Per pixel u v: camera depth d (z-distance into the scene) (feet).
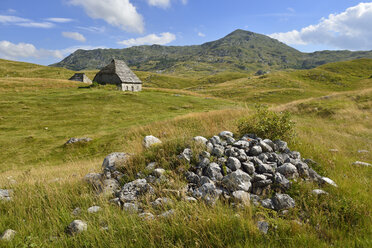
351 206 13.83
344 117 72.69
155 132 57.16
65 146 60.23
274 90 243.81
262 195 15.85
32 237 12.10
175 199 14.42
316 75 320.70
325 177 18.78
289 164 18.12
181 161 19.06
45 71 364.17
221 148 20.27
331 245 11.06
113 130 72.49
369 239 11.21
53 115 93.56
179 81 620.49
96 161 44.32
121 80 176.24
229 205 14.39
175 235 11.66
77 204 16.57
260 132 26.16
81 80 232.32
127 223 12.55
